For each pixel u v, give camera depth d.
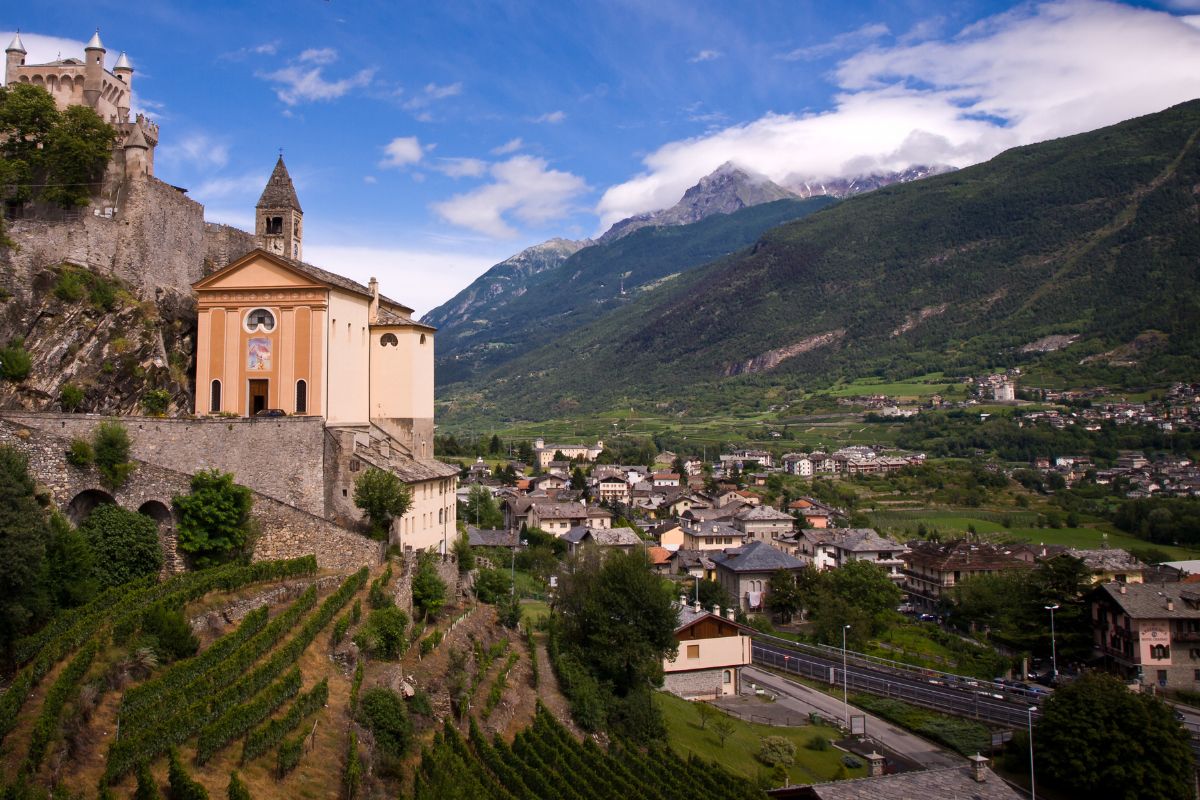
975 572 166.25
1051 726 77.56
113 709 40.53
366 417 95.06
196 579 54.62
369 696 52.03
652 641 88.69
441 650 68.25
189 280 88.56
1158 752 73.62
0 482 43.19
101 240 77.62
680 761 71.88
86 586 48.66
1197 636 114.94
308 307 84.12
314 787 43.25
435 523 89.81
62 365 70.56
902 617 152.12
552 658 86.06
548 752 61.75
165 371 79.25
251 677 45.94
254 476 68.00
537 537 186.50
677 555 189.12
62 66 98.69
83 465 54.06
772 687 108.88
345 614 59.41
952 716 95.19
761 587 160.88
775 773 77.38
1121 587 120.31
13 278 70.25
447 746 53.44
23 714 37.38
